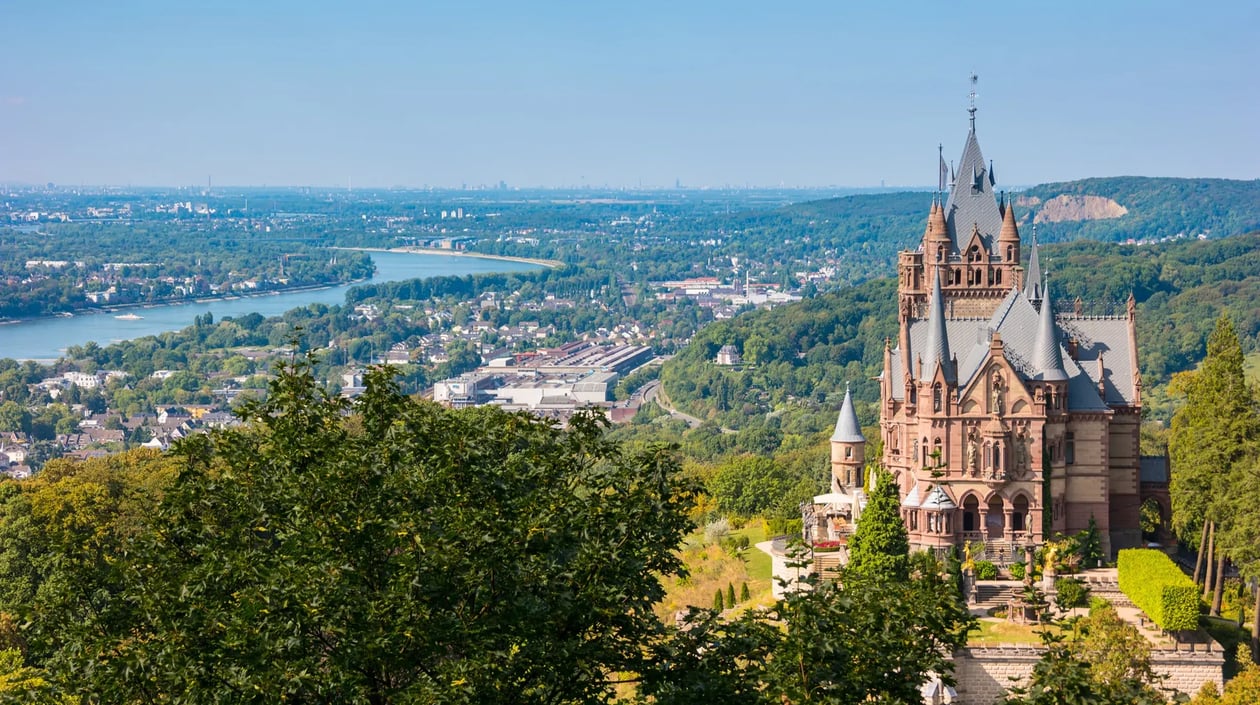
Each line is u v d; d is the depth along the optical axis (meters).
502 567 67.81
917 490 161.25
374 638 64.19
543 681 68.25
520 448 80.38
